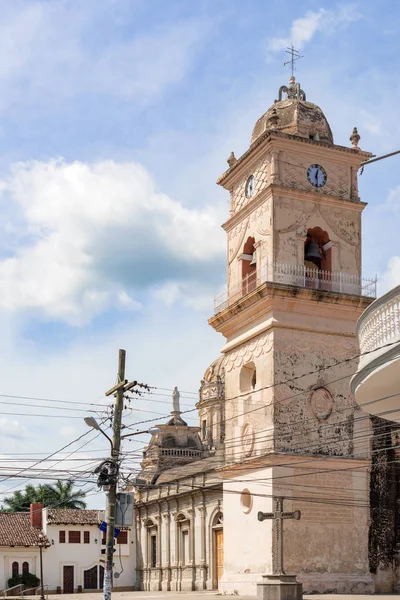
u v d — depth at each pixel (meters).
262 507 37.34
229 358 42.19
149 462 78.00
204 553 59.41
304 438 37.88
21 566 67.19
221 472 40.81
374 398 22.78
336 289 40.28
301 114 42.34
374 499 39.81
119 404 30.22
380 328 20.27
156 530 69.62
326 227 41.09
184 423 83.69
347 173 42.25
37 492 95.62
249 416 39.59
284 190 40.22
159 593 52.38
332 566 36.94
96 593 63.88
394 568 39.16
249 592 37.47
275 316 38.75
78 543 69.69
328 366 39.12
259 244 40.81
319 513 37.25
